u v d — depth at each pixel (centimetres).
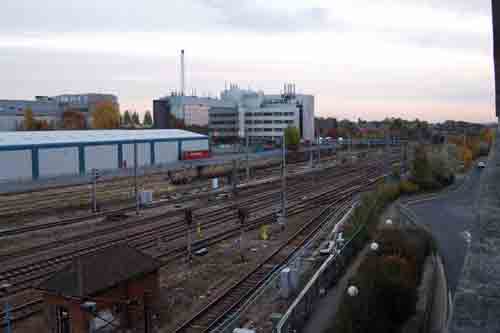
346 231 3256
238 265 2883
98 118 12225
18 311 2133
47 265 2830
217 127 15162
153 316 2075
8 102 15962
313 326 1895
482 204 1102
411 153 8456
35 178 5947
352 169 8744
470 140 10838
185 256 3073
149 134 8206
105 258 1988
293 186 6450
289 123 14300
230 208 4759
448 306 2200
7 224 3984
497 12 1180
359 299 1820
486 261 1038
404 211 4531
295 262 2644
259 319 2022
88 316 1805
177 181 6562
